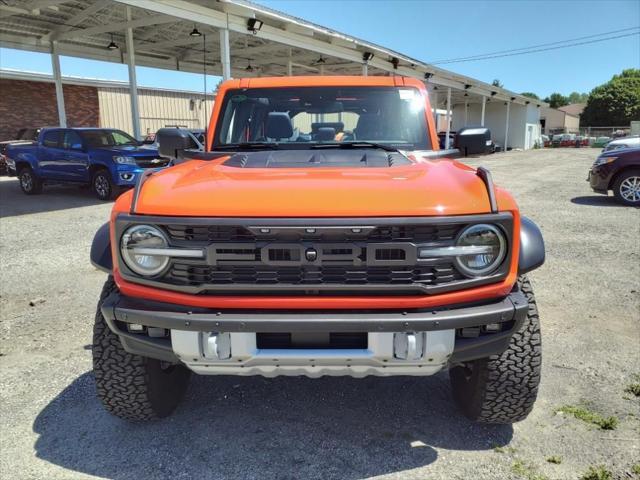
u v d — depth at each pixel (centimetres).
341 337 242
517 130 4622
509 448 285
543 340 420
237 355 239
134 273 249
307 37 1677
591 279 581
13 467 272
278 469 271
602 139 5194
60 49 1845
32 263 675
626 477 259
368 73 2586
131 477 265
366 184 250
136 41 1895
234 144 393
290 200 236
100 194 1263
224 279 239
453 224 235
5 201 1273
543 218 971
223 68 1343
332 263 232
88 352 409
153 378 294
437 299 237
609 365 376
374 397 342
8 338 434
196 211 237
